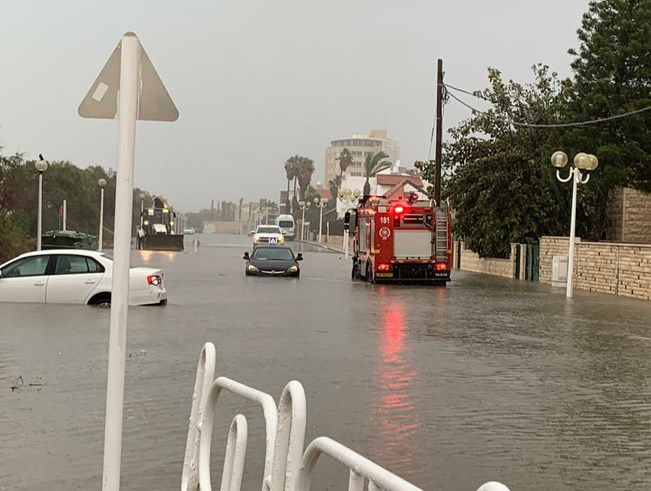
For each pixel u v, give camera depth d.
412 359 13.28
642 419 9.32
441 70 42.59
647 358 13.98
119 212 5.39
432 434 8.43
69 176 77.94
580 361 13.55
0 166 46.91
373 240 33.16
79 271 20.28
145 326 17.08
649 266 27.38
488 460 7.54
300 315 19.81
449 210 33.25
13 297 20.19
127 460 7.30
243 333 16.20
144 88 5.55
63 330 15.66
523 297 27.28
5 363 12.14
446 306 23.27
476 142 43.66
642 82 34.62
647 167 34.16
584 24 35.69
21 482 6.62
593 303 25.22
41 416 8.85
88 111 5.55
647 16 34.38
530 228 41.81
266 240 70.62
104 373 11.37
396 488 3.18
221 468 7.17
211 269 40.03
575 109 35.78
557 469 7.30
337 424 8.76
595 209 40.00
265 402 4.87
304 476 4.07
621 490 6.74
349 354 13.64
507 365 12.96
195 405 6.22
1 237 36.06
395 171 130.50
